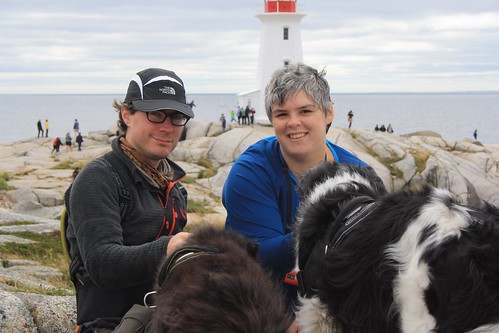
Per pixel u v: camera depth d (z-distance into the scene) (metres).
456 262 1.25
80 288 1.92
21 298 2.77
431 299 1.27
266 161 2.07
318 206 1.65
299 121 1.99
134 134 1.96
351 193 1.64
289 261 1.90
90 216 1.79
